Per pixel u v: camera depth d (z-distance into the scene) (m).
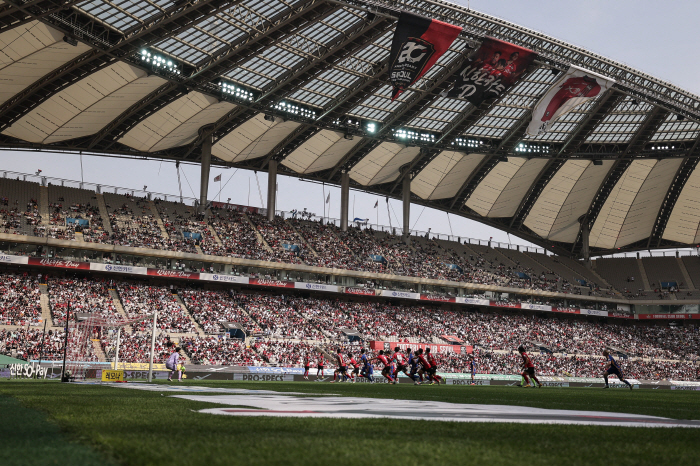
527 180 84.19
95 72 49.41
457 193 85.81
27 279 55.47
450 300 78.12
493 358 69.12
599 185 86.06
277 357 55.66
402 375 52.53
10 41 42.41
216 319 60.03
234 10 47.53
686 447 5.42
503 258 92.69
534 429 6.75
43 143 58.91
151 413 7.96
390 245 83.44
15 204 60.25
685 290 89.88
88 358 43.75
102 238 60.38
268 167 75.12
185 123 61.78
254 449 4.66
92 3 42.28
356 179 82.25
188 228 68.69
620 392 28.08
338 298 75.06
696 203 84.50
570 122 70.19
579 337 82.62
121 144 63.28
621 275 95.81
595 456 4.72
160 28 46.62
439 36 50.00
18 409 8.46
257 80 57.88
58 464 3.99
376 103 65.69
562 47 55.81
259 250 70.06
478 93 58.00
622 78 59.72
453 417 8.62
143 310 57.22
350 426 6.61
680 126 71.06
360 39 54.62
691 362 78.94
